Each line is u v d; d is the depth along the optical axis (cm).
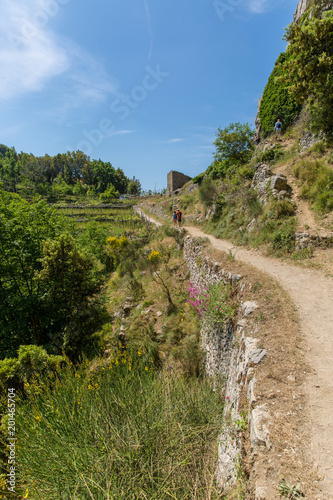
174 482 316
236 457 289
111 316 1188
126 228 2914
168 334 813
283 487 207
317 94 957
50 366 675
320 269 607
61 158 8944
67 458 356
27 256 1234
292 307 463
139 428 379
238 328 482
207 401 466
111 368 629
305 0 1784
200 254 998
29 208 1403
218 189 1466
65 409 462
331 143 1007
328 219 734
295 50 928
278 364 346
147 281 1334
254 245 849
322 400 285
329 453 230
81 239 2241
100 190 7894
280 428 261
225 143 1773
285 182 949
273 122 1756
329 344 369
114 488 291
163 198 3581
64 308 1167
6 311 1159
